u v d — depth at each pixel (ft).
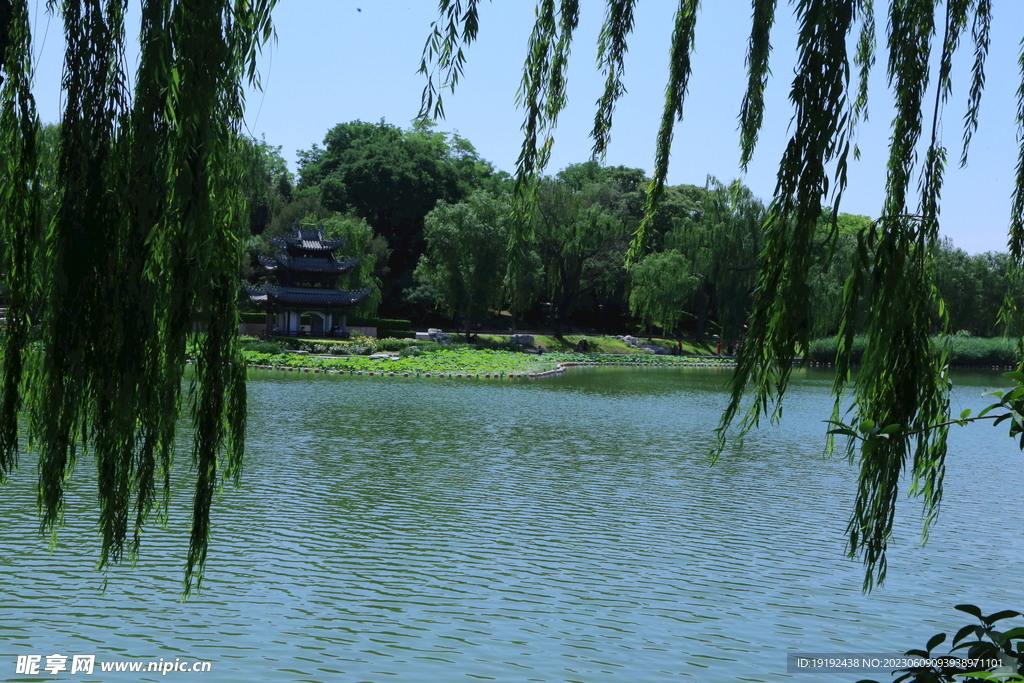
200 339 14.84
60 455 15.87
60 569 40.70
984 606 40.34
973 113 19.25
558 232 233.76
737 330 229.45
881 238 16.47
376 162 289.53
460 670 32.04
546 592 40.70
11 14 16.96
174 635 34.04
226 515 51.96
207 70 14.03
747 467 74.95
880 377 16.56
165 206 14.61
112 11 15.78
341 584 40.60
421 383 153.69
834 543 50.37
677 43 17.87
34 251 17.24
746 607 39.55
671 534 51.57
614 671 32.42
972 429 106.42
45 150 17.25
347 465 69.62
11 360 17.39
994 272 174.19
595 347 265.34
